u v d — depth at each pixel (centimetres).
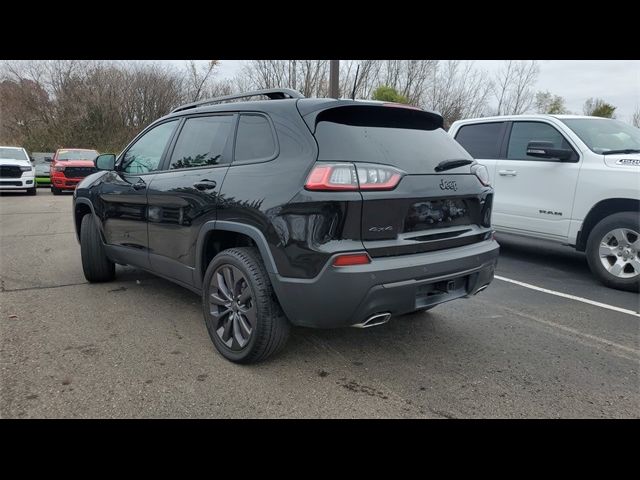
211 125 378
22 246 741
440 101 2753
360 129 311
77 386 299
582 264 656
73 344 361
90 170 1761
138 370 321
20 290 497
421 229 308
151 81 3488
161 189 397
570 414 282
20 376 310
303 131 302
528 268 631
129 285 520
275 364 335
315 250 275
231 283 330
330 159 286
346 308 278
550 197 593
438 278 304
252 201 307
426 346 372
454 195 324
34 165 1930
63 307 444
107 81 3416
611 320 437
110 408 277
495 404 291
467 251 326
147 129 464
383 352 359
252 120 342
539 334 401
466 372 330
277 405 284
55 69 3319
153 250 420
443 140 359
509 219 641
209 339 375
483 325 420
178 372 320
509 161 643
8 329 388
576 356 360
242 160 336
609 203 544
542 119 623
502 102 2817
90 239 501
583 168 562
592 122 616
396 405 288
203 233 349
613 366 344
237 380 311
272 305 309
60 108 3334
